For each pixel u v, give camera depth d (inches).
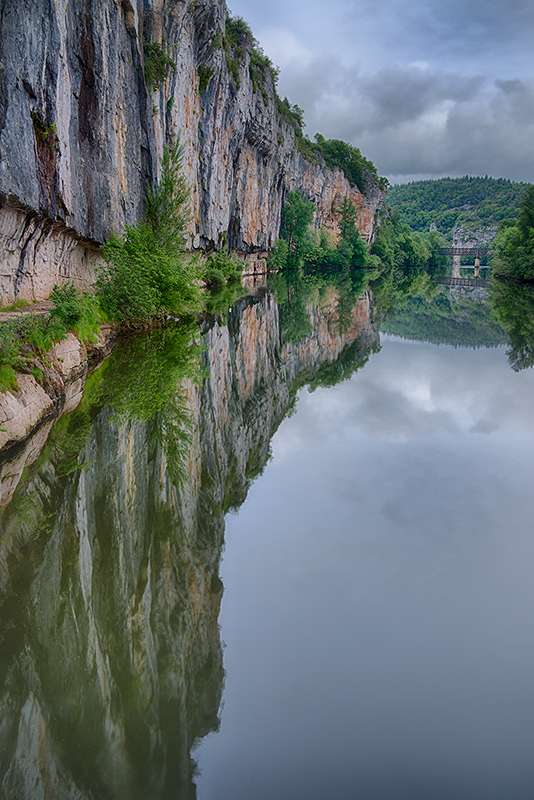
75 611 209.5
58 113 535.5
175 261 860.0
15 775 144.3
